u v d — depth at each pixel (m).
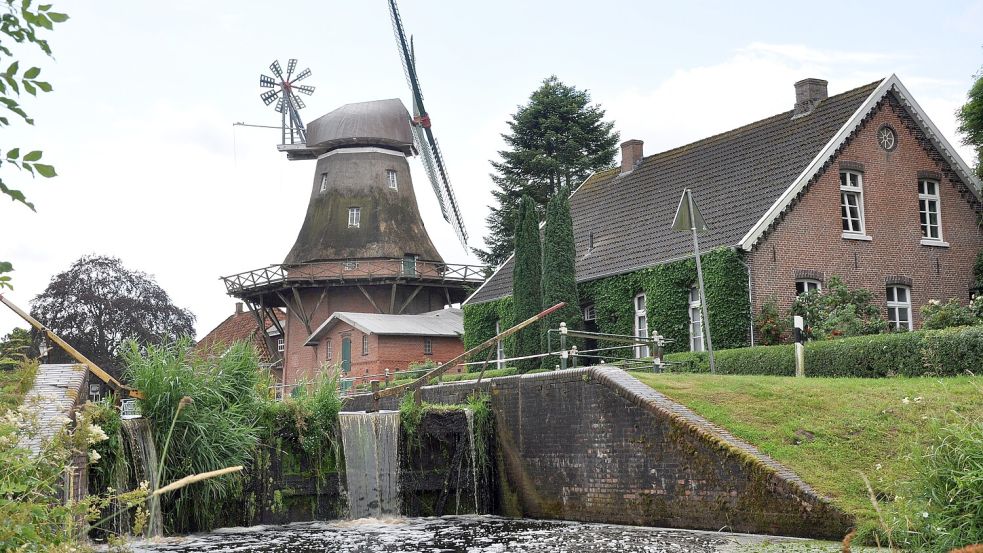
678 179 36.19
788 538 16.11
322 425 23.17
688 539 16.94
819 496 15.88
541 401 22.97
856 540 14.67
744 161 33.81
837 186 31.45
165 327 65.44
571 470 21.83
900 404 18.48
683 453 18.55
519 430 23.72
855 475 16.47
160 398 20.50
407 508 23.97
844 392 19.52
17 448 7.14
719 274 29.77
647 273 32.44
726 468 17.55
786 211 30.33
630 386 20.27
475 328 39.97
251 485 22.22
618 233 36.09
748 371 26.11
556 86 59.44
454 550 17.30
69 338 62.53
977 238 34.12
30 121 5.40
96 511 7.38
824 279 30.77
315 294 52.19
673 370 27.83
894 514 13.98
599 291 34.47
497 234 60.16
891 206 32.47
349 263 52.09
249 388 22.31
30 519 6.67
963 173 33.97
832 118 32.19
